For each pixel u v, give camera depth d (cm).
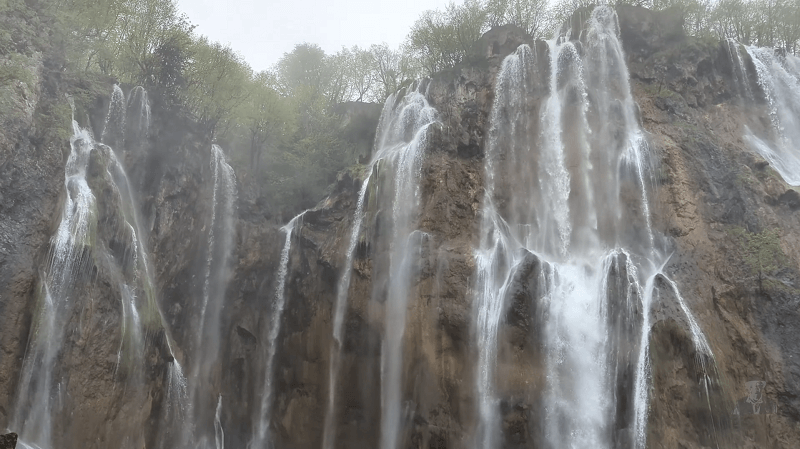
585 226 2902
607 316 2517
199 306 3031
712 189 2773
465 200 3020
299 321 3031
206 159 3222
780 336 2314
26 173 2252
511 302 2619
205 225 3134
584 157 3045
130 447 2292
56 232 2238
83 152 2508
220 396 2980
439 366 2634
